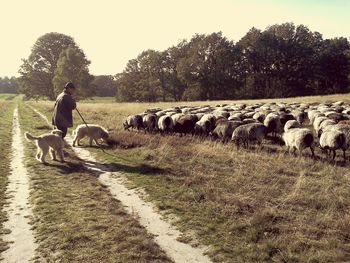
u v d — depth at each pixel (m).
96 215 7.80
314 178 10.38
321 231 6.89
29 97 68.62
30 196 9.21
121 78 85.19
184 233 7.02
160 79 84.00
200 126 18.12
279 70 78.62
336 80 79.12
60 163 12.75
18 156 14.11
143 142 15.96
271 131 18.02
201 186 9.71
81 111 33.56
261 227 7.02
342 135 12.74
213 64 76.44
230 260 5.96
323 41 87.56
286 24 78.94
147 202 8.77
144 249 6.33
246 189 9.38
